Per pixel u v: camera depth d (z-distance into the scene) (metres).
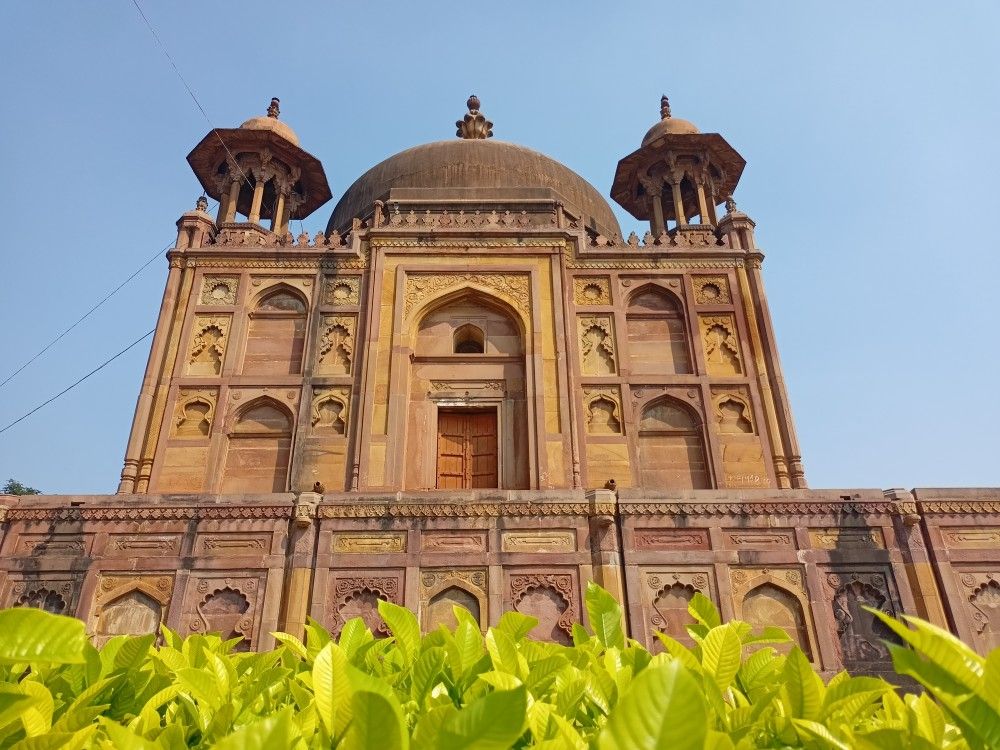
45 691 1.94
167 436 12.05
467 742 1.35
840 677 2.27
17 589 7.62
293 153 16.44
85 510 8.04
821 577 7.83
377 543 7.89
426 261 13.91
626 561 7.84
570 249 14.17
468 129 19.80
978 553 7.86
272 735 1.26
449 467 12.48
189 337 13.07
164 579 7.70
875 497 8.23
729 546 7.98
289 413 12.38
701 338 13.39
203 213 14.49
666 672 1.24
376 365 12.71
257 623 7.43
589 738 1.90
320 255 13.96
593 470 11.99
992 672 1.49
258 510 8.03
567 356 12.89
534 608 7.61
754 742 2.04
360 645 2.88
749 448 12.38
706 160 16.45
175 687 2.31
